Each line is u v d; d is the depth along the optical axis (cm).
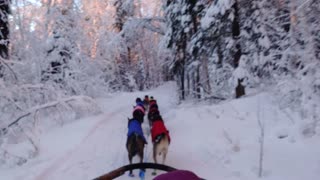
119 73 4700
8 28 1404
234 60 1781
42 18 2205
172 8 2661
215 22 1773
